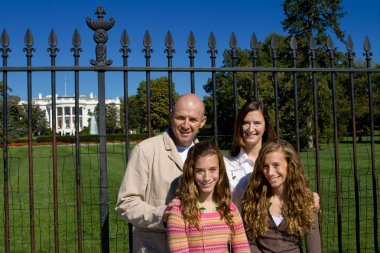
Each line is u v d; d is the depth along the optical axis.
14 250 6.61
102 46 3.89
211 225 3.02
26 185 14.26
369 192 10.62
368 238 6.83
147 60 3.94
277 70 4.22
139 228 3.25
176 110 3.27
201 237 2.98
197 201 3.05
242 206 3.56
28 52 3.77
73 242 6.98
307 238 3.48
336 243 6.59
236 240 3.12
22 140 29.70
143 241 3.20
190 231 2.98
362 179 13.35
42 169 19.05
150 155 3.23
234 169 3.75
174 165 3.24
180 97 3.32
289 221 3.38
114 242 6.88
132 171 3.21
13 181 15.23
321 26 28.62
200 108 3.28
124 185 3.18
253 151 3.77
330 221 7.92
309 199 3.46
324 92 23.20
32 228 3.76
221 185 3.12
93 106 93.75
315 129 4.31
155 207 3.08
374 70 4.47
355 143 4.45
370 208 8.88
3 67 3.72
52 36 3.83
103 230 3.86
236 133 3.78
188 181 3.04
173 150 3.25
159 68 3.95
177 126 3.26
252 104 3.73
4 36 3.76
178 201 3.02
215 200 3.13
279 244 3.41
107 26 3.92
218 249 2.99
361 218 8.17
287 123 22.69
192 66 4.02
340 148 27.25
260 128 3.71
